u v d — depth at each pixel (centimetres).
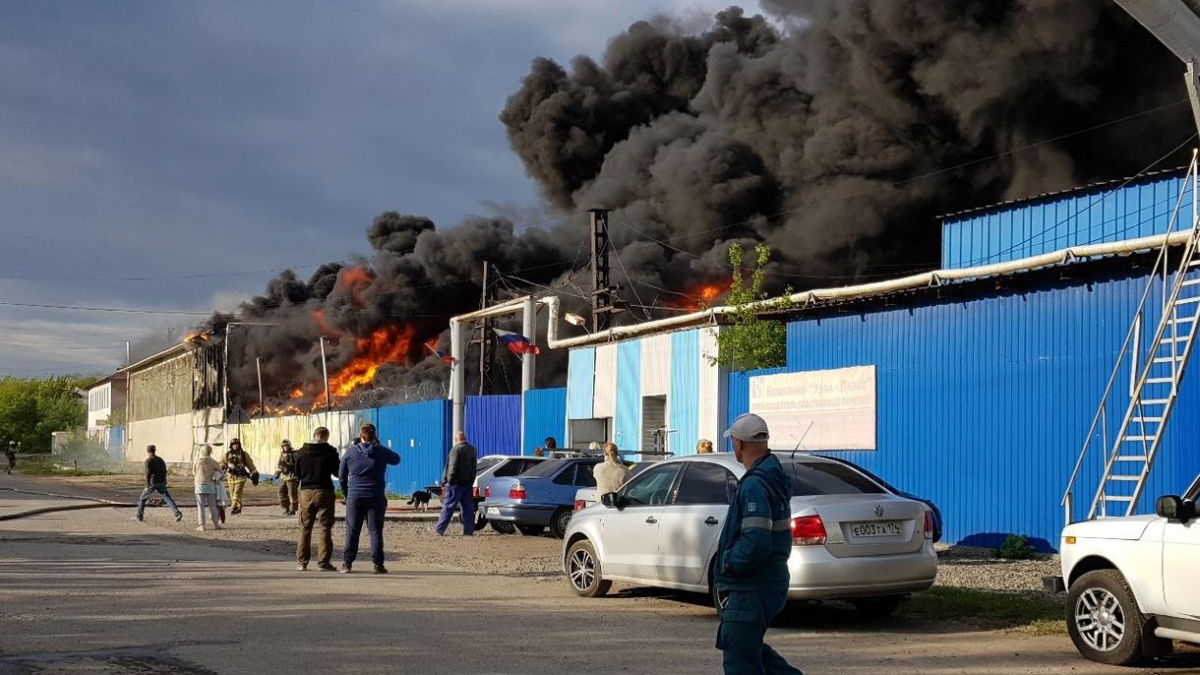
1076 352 1697
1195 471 1518
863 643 987
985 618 1120
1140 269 1622
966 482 1855
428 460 3912
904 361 1997
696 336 2559
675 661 866
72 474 6781
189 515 2711
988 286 1834
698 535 1123
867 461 2052
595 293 3947
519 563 1659
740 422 630
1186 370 1542
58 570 1422
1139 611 859
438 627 1016
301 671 800
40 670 782
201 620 1026
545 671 818
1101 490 1413
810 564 1027
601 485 1705
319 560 1509
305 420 5044
